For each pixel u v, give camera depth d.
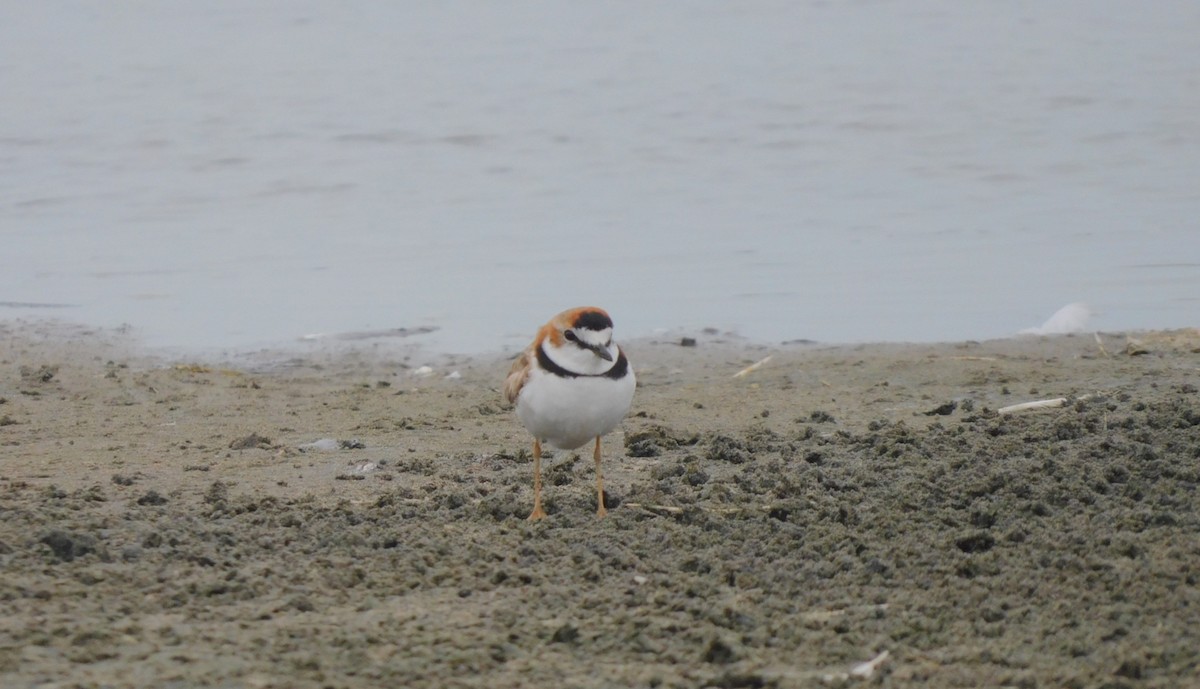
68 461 11.38
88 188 23.55
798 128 26.31
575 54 31.33
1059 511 9.21
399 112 27.31
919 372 14.71
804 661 7.07
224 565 8.39
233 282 19.06
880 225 21.25
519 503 9.90
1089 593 7.77
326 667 6.90
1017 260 19.36
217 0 35.97
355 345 16.41
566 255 20.09
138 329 17.00
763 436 11.61
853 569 8.35
